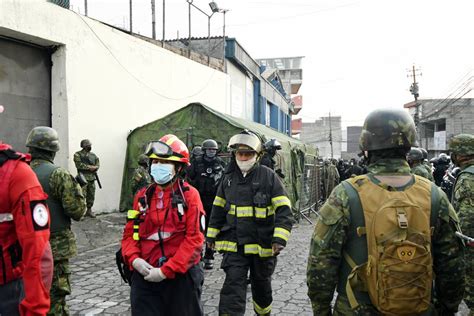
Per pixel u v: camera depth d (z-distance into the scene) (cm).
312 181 1578
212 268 684
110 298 529
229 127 1158
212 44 2116
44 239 223
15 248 230
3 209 225
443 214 214
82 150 1083
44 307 218
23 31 955
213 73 1933
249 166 417
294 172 1300
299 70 5725
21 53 1021
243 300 394
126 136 1305
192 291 310
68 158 1086
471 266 376
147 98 1421
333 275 219
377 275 202
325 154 8475
